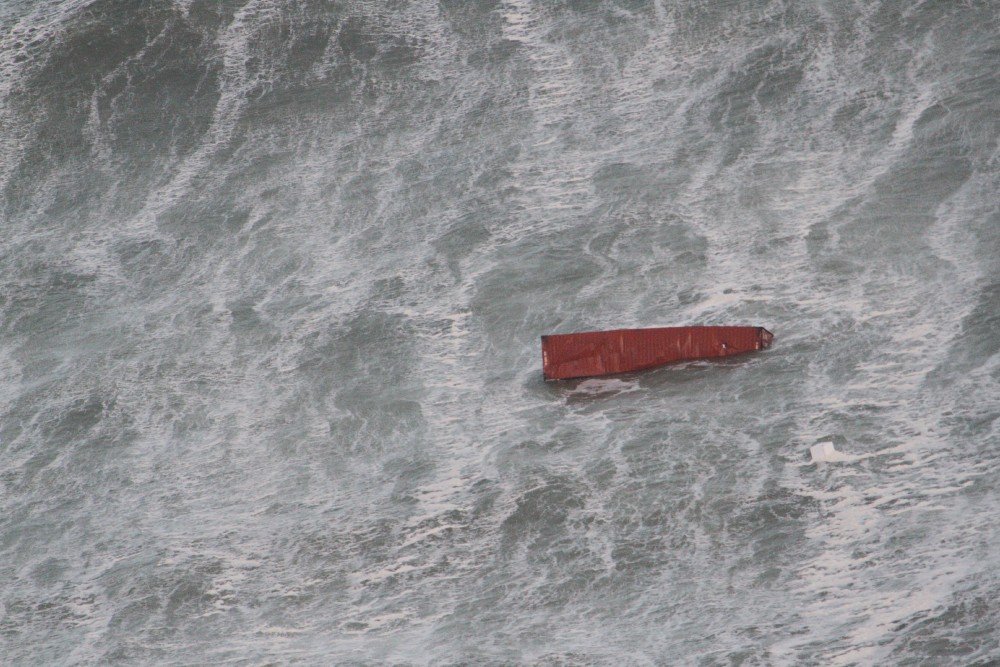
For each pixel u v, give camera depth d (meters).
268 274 84.75
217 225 91.19
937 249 73.81
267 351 75.94
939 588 46.72
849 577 48.81
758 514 54.00
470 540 56.16
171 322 80.69
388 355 73.50
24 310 84.44
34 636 54.72
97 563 59.47
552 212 85.62
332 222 89.44
